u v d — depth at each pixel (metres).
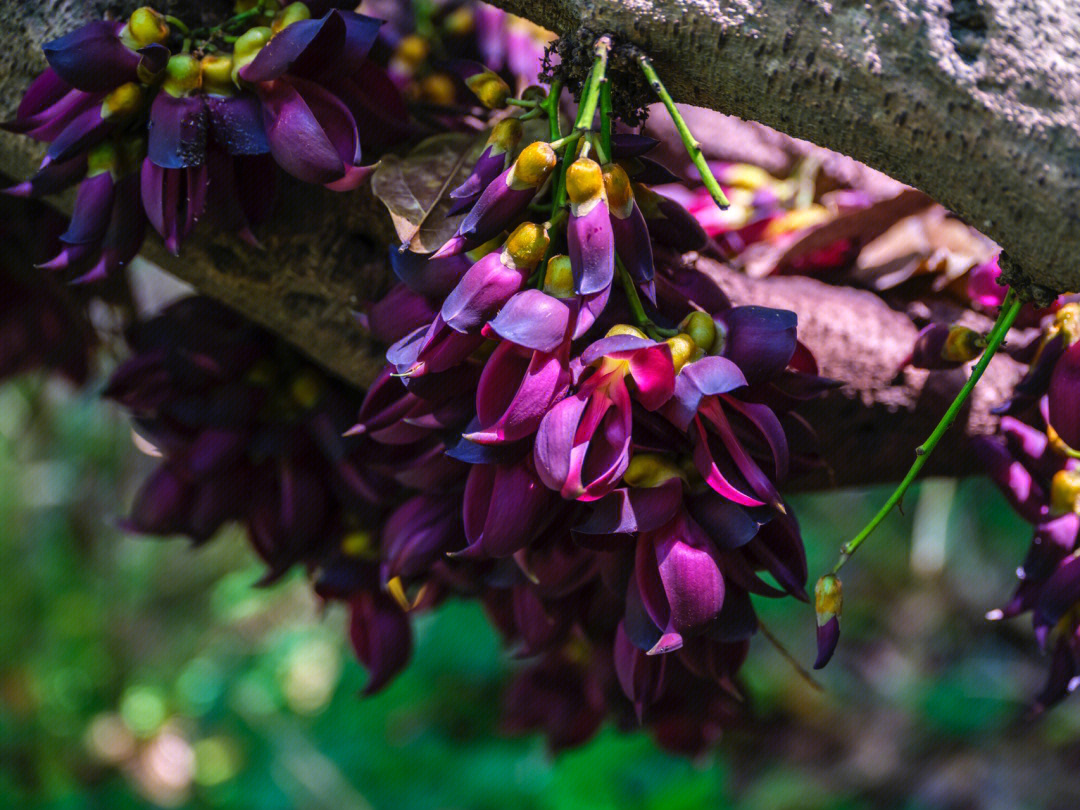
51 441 2.74
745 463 0.79
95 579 3.13
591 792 2.86
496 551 0.80
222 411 0.96
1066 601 0.88
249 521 1.00
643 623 0.81
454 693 3.24
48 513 3.10
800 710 3.14
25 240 1.07
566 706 1.04
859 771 2.95
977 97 0.78
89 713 3.03
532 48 1.04
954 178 0.79
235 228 0.86
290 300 0.92
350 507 0.96
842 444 0.95
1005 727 3.00
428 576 0.95
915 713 3.07
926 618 3.29
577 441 0.77
